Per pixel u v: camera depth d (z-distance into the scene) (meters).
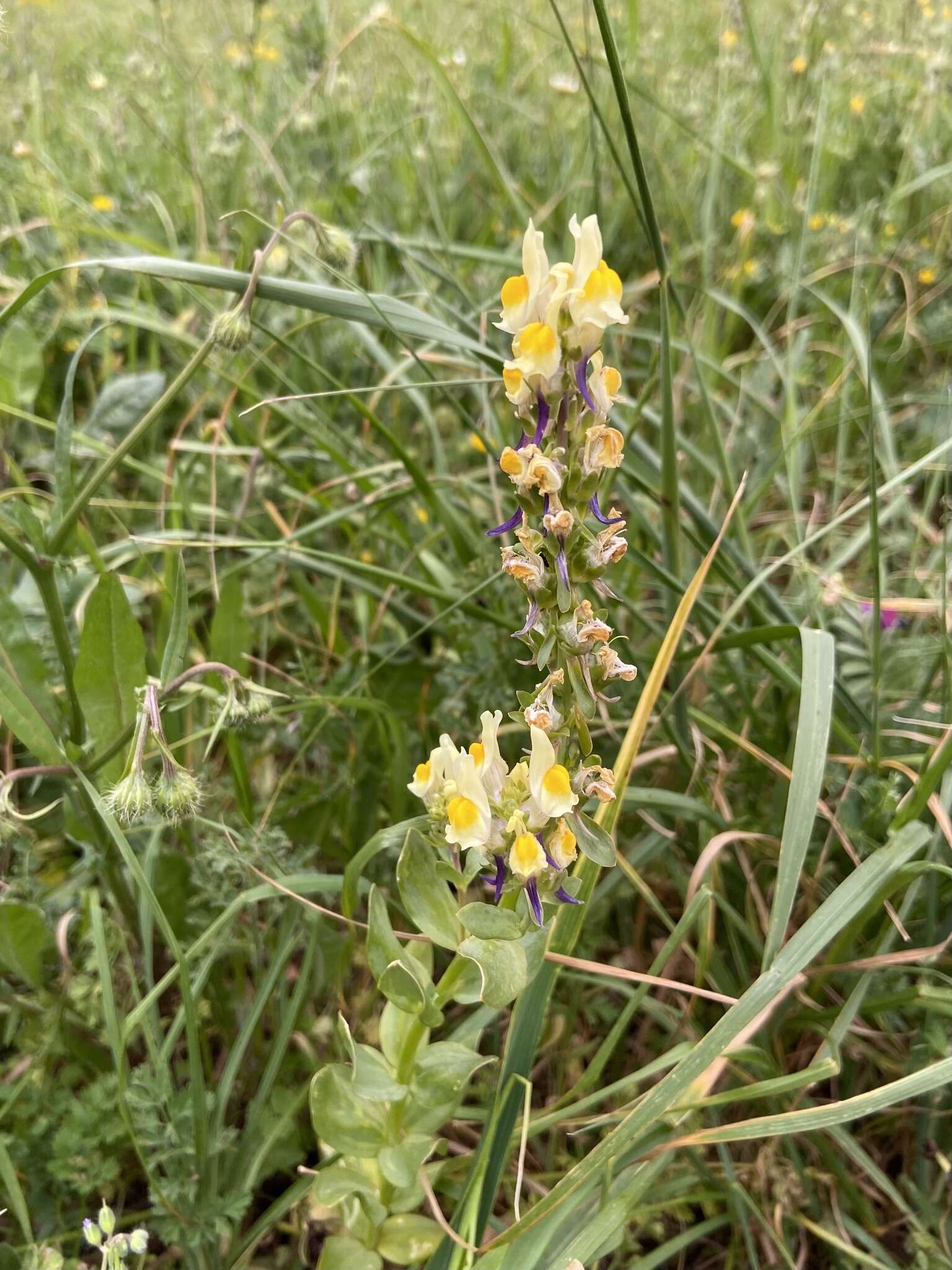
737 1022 0.20
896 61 0.55
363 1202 0.22
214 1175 0.22
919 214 0.49
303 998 0.25
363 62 0.55
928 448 0.39
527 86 0.58
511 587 0.31
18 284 0.39
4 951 0.24
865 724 0.27
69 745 0.23
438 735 0.33
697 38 0.64
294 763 0.29
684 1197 0.23
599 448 0.17
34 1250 0.20
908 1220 0.24
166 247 0.44
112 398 0.32
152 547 0.32
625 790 0.26
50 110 0.53
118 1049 0.20
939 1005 0.23
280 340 0.26
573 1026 0.27
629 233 0.47
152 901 0.20
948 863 0.25
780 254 0.46
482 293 0.43
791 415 0.36
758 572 0.31
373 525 0.36
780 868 0.21
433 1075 0.21
